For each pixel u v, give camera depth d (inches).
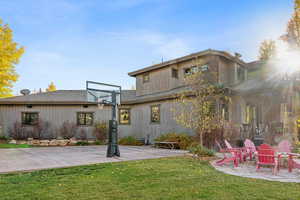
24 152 436.1
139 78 724.0
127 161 309.9
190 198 150.3
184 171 239.1
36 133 669.3
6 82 708.7
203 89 415.5
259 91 475.2
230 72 585.9
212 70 522.6
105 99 463.2
